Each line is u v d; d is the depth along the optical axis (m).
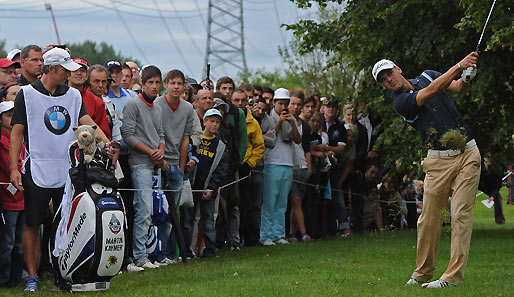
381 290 8.61
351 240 15.63
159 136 11.64
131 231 11.88
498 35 13.38
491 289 8.69
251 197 14.89
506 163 17.81
